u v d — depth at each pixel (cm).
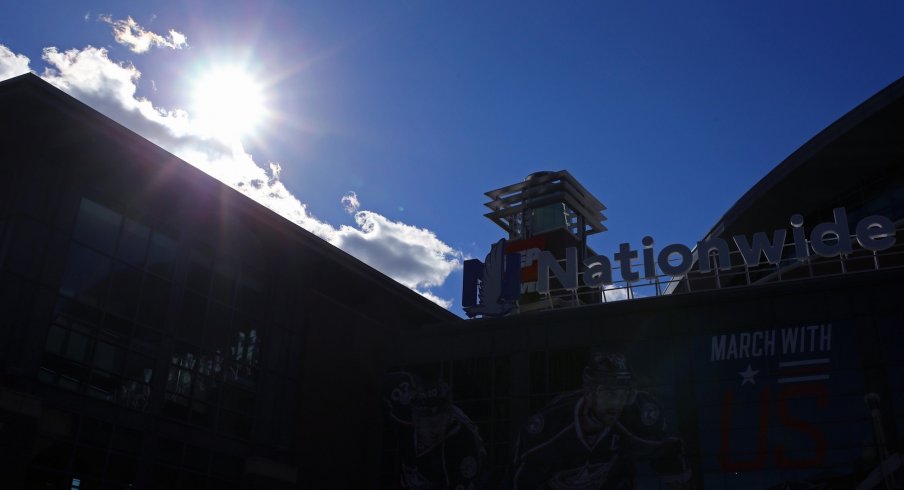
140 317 4272
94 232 4150
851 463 4084
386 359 5447
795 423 4259
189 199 4650
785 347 4428
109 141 4112
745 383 4431
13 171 3956
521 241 7588
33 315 3775
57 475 3712
